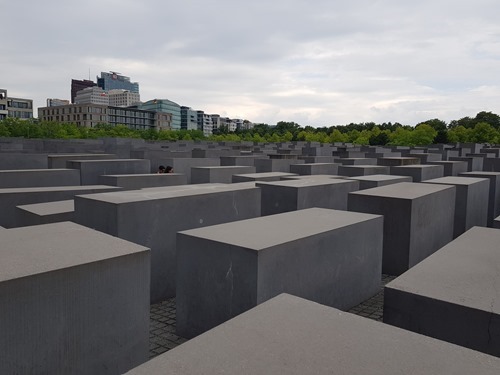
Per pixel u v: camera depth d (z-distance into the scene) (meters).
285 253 5.16
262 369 2.13
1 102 105.25
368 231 6.82
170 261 7.10
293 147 45.69
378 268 7.22
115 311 3.94
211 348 2.34
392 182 11.81
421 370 2.16
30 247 4.14
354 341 2.44
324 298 5.96
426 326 3.58
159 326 5.96
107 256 3.88
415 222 8.09
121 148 29.61
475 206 11.15
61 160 15.66
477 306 3.37
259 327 2.59
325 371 2.12
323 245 5.83
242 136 89.62
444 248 5.07
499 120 79.69
